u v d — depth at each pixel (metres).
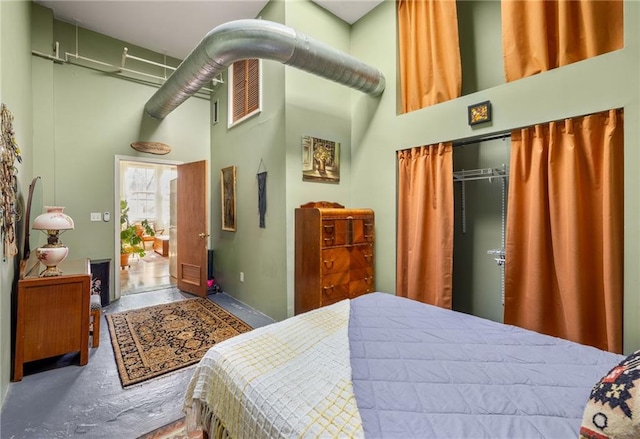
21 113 2.56
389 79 3.09
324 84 3.30
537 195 2.12
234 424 1.08
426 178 2.79
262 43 2.31
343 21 3.44
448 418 0.94
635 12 1.71
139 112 4.17
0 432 1.61
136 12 3.46
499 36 2.56
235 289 4.04
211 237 4.73
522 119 2.17
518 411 0.97
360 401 1.01
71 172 3.68
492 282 2.69
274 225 3.21
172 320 3.23
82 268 2.65
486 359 1.30
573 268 1.93
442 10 2.69
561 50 2.03
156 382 2.10
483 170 2.61
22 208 2.64
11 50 2.13
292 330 1.56
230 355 1.29
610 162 1.81
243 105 3.80
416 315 1.84
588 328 1.93
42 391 1.98
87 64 3.78
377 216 3.23
